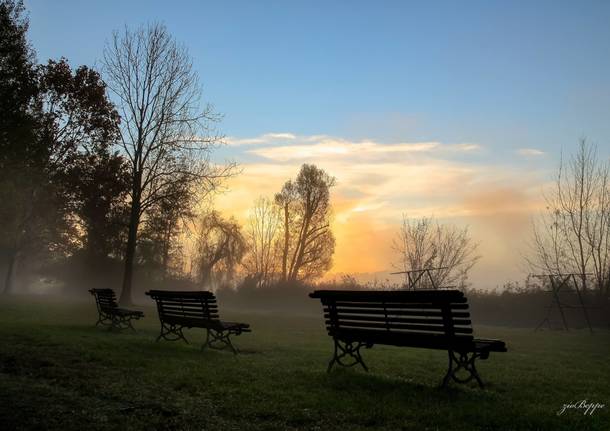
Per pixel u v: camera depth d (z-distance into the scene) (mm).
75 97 34219
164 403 5824
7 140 24297
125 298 29562
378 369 8922
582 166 29484
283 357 10391
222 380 7125
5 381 6711
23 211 35125
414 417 5371
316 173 58875
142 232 44312
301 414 5426
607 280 27016
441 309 6871
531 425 5152
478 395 6551
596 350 14359
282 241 59844
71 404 5641
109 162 37156
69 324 15422
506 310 29844
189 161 32062
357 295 7750
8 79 23984
